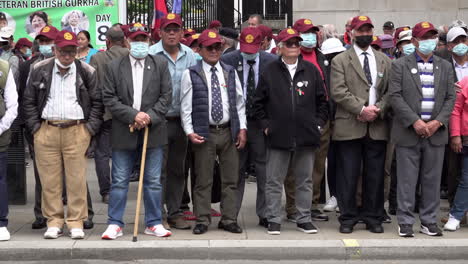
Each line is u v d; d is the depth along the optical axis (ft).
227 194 22.57
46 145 21.61
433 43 21.54
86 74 21.67
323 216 24.61
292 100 21.97
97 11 33.86
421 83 21.74
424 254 20.95
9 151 26.68
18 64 26.37
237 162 22.48
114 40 26.63
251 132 22.95
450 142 23.16
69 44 20.86
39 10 33.65
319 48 27.37
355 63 22.57
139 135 21.53
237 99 22.39
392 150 24.76
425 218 22.39
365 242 21.17
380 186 22.71
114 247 20.61
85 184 22.04
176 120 22.81
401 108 21.59
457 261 20.85
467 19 44.98
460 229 23.21
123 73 21.40
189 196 26.03
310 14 45.09
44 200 21.94
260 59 23.57
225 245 20.81
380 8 45.16
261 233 22.54
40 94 21.52
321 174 24.75
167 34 22.66
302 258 20.86
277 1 47.06
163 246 20.72
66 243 20.97
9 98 21.48
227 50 28.58
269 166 22.34
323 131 24.50
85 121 21.76
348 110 22.21
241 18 47.70
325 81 24.02
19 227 23.36
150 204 22.07
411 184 22.03
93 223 23.79
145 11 39.14
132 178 31.14
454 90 22.04
